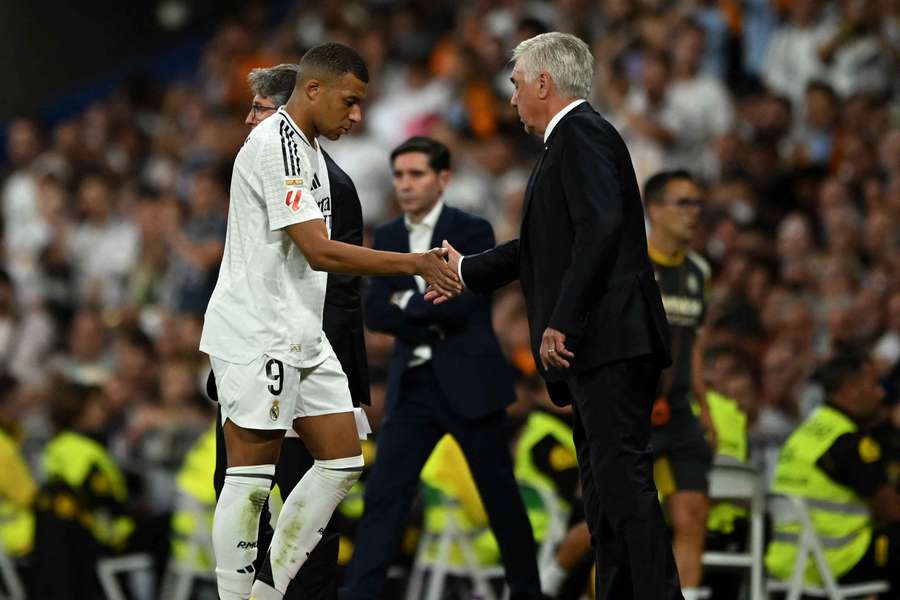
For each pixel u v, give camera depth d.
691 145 35.72
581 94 17.11
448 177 22.08
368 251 15.93
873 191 30.61
